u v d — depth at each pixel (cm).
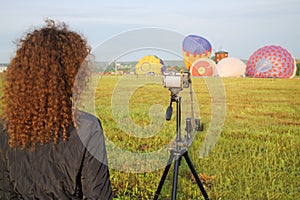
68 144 120
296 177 389
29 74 117
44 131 117
